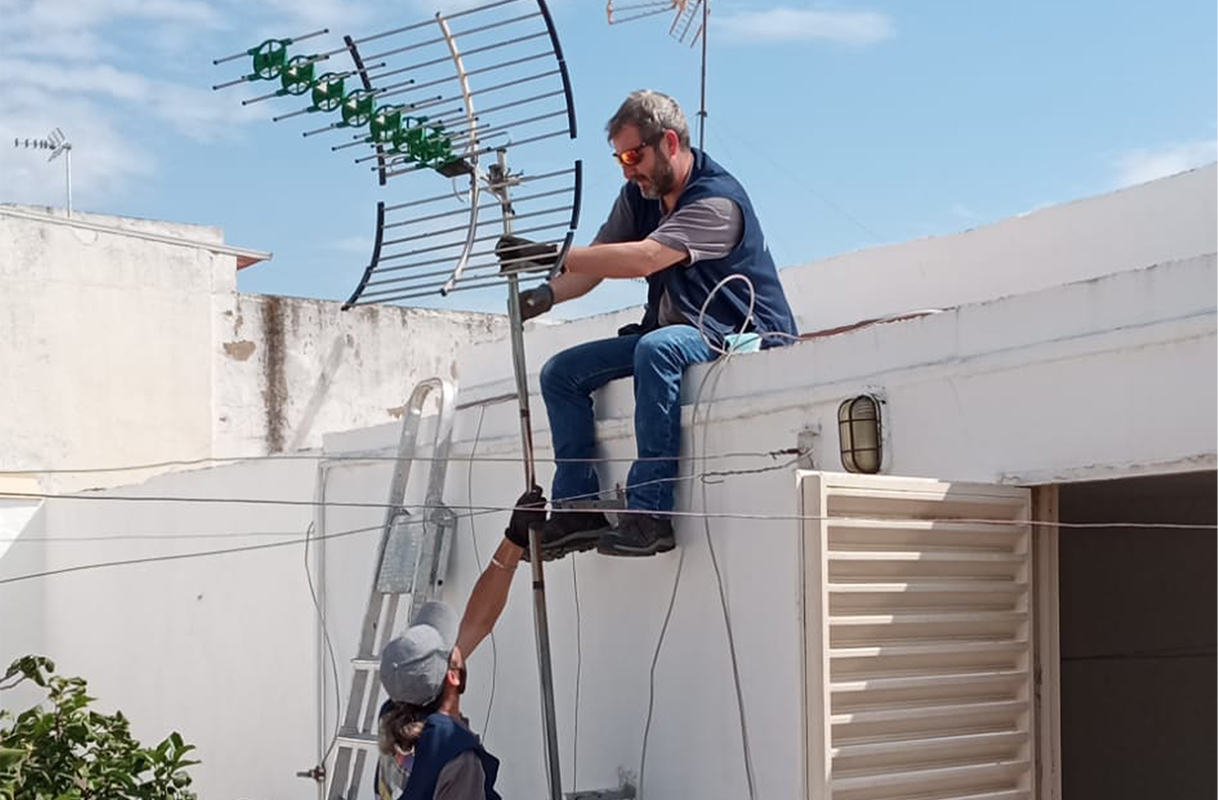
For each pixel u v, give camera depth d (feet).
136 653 35.70
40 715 28.91
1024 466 17.38
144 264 47.21
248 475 31.78
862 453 18.38
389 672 17.02
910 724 17.01
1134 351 16.37
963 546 17.48
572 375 21.18
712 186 20.33
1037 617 18.19
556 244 18.97
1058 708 18.25
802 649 16.48
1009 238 28.48
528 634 22.86
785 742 17.76
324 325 50.44
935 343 18.31
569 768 21.70
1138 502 22.09
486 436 24.68
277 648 30.53
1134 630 27.35
